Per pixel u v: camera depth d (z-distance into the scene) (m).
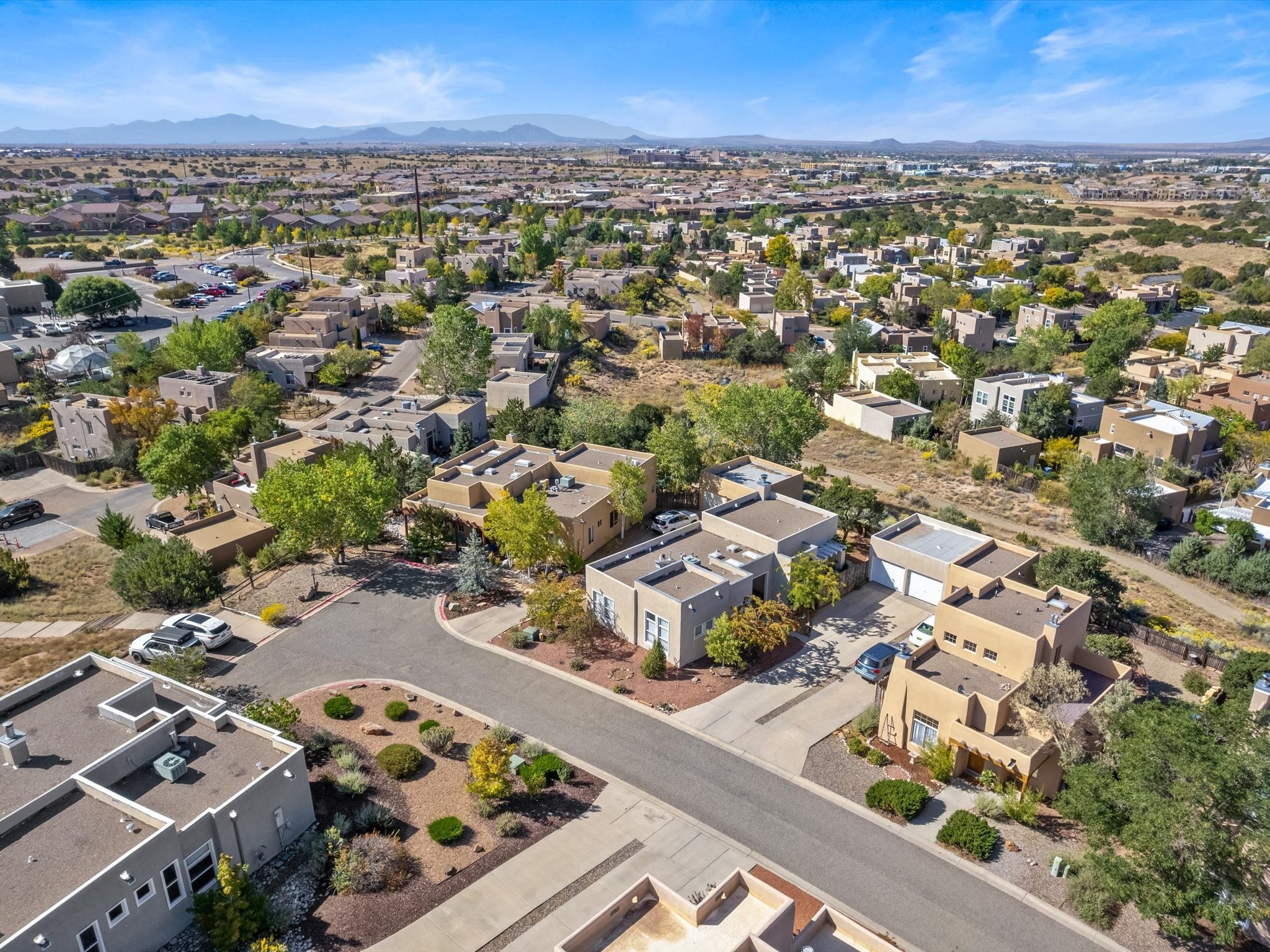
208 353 89.44
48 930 22.67
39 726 32.34
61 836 26.52
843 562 53.25
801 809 33.97
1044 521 68.06
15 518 63.53
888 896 29.86
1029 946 28.09
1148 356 109.44
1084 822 30.41
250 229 198.00
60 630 47.50
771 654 45.16
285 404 88.94
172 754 30.14
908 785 34.12
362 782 33.44
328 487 50.28
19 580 52.62
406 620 47.56
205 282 147.38
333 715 38.44
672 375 110.12
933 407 96.12
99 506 67.00
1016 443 78.88
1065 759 33.22
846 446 85.88
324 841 30.19
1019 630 39.41
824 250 198.75
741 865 30.98
